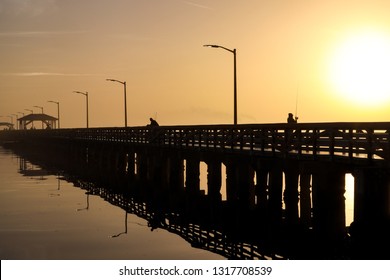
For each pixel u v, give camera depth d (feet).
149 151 148.77
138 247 82.23
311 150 78.38
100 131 220.43
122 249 81.25
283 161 86.17
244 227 93.25
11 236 92.89
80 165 247.29
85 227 99.91
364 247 61.46
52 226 101.35
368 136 65.77
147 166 156.46
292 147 81.35
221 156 107.65
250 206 96.84
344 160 68.80
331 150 71.05
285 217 84.99
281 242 79.20
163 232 93.45
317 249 72.02
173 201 126.62
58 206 126.41
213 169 109.91
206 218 105.81
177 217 108.78
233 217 100.89
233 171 101.35
